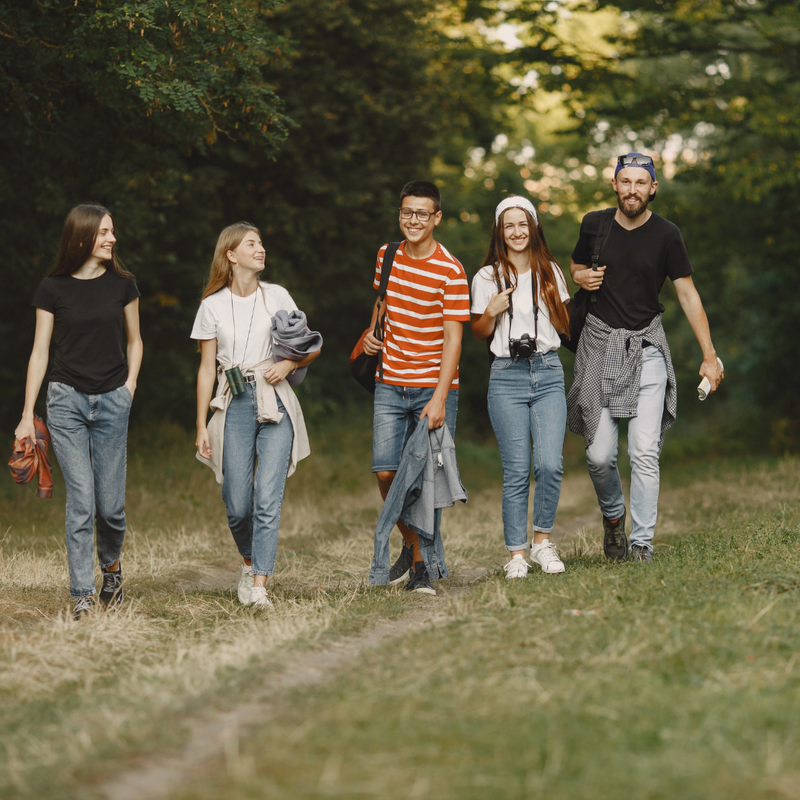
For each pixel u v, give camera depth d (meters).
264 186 14.17
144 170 8.27
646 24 14.69
